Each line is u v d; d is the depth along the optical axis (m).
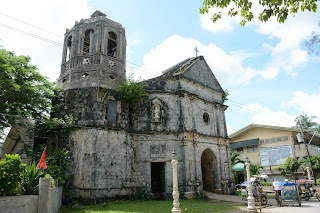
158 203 18.14
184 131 22.27
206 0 7.08
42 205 10.45
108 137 20.14
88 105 20.44
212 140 25.77
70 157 19.34
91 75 21.33
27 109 19.22
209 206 16.83
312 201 20.06
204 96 26.80
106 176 19.14
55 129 20.66
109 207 16.25
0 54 16.91
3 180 10.19
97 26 22.69
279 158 37.31
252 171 33.44
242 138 42.47
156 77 24.50
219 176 25.27
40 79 19.72
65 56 23.92
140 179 21.23
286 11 6.70
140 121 22.78
